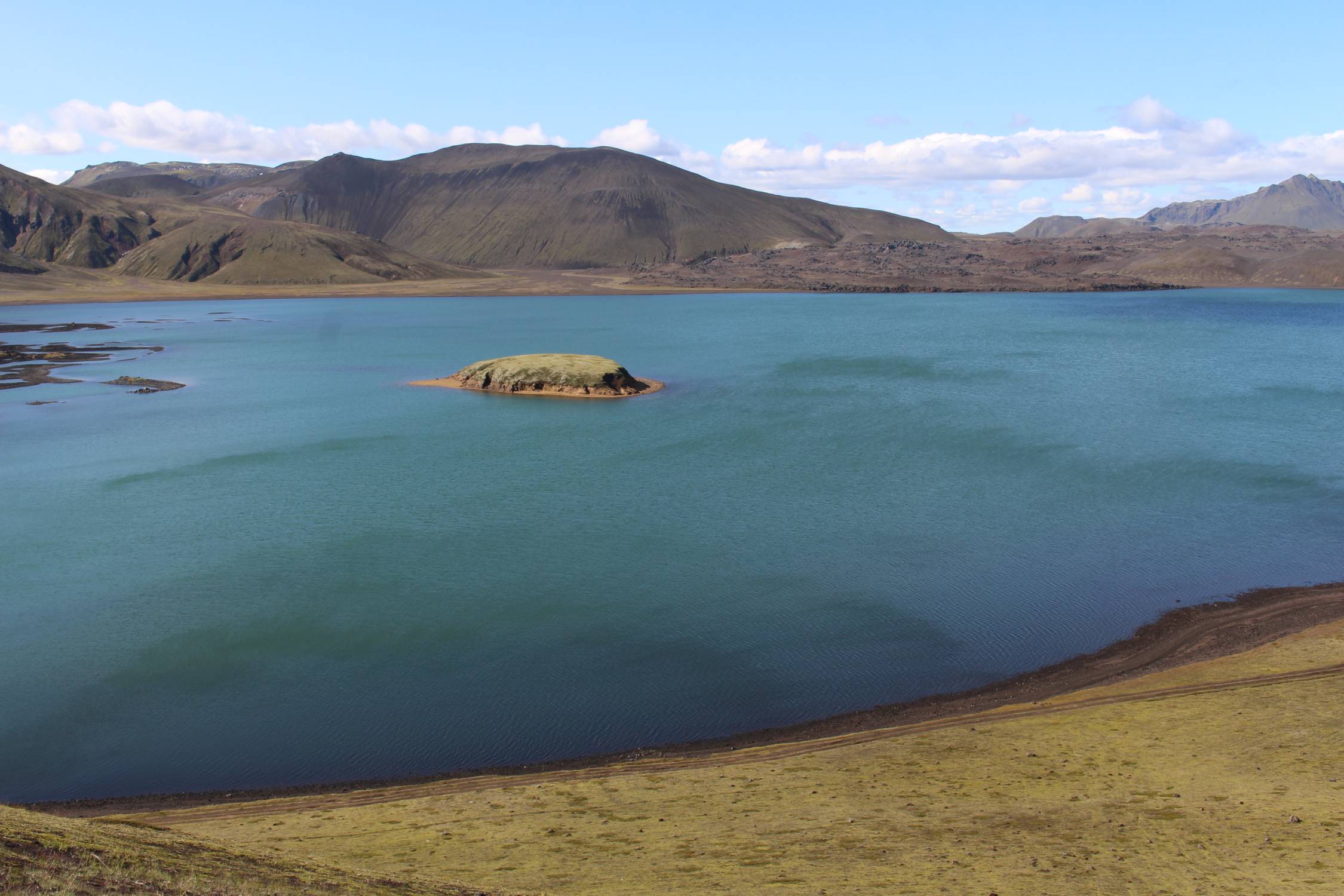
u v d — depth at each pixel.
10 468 92.00
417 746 39.12
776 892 23.69
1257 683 40.91
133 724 41.41
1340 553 61.44
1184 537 65.25
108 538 68.19
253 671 46.53
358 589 57.41
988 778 32.97
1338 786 29.45
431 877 24.62
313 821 31.09
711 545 65.44
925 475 84.25
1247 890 22.98
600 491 80.69
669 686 44.47
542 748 38.88
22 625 52.25
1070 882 24.09
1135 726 36.94
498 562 62.22
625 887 24.31
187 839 24.59
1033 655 47.31
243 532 69.50
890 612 53.03
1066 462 88.25
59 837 21.41
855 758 36.00
